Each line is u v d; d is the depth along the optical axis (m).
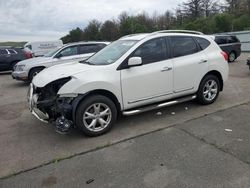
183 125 5.07
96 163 3.81
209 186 3.16
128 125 5.18
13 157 4.11
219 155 3.87
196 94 6.06
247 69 12.56
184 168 3.57
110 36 70.00
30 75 10.68
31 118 6.01
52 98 4.63
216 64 6.16
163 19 67.62
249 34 26.66
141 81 5.03
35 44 26.27
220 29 41.47
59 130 4.45
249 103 6.34
